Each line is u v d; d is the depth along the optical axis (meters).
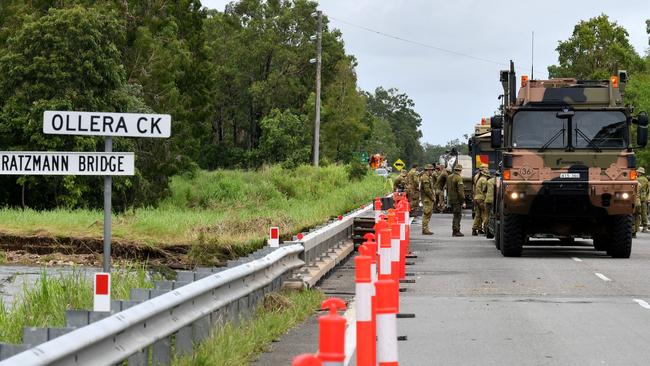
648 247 37.84
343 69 117.81
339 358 7.41
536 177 31.41
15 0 56.19
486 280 25.11
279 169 75.44
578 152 31.41
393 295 9.35
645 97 92.50
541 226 32.97
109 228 16.59
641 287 23.55
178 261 32.09
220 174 70.69
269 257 18.64
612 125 31.58
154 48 61.16
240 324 15.40
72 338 9.09
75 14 48.78
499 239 35.22
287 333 16.39
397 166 82.62
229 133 117.62
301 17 115.69
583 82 32.38
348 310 18.97
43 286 17.73
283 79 111.56
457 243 39.09
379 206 33.69
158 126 16.75
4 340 13.74
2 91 48.78
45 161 16.39
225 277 14.69
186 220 38.06
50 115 16.53
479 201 44.09
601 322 17.88
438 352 14.80
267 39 111.69
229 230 36.31
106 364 9.75
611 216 31.89
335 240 29.91
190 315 12.89
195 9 78.38
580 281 24.84
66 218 36.94
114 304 12.44
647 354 14.64
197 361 12.42
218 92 110.50
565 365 13.76
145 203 53.34
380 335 9.29
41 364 8.27
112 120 16.67
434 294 22.30
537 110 31.69
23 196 47.31
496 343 15.62
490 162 58.69
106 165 16.55
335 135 117.50
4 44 54.09
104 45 49.78
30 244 33.22
